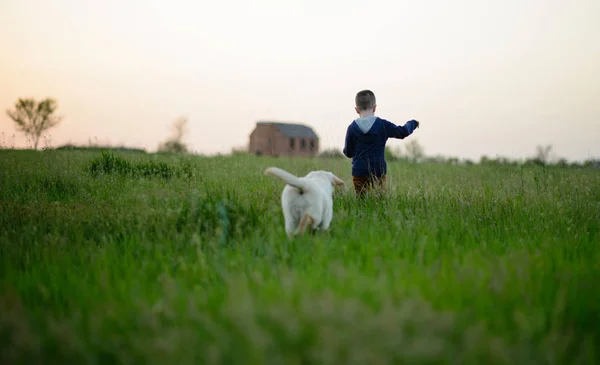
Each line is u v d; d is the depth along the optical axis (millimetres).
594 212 6121
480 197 6816
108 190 7793
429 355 2227
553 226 5398
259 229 4820
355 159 7098
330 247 4246
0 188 7688
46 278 3693
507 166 15570
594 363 2453
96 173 9594
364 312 2561
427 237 4484
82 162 10695
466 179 9930
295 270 3504
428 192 7207
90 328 2689
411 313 2518
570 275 3465
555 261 3871
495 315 2867
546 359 2400
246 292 2854
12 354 2439
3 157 12203
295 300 2822
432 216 5773
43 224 5395
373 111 7078
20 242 4578
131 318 2852
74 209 6270
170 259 4059
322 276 3391
